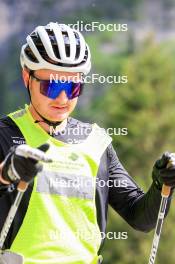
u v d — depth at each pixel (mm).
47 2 130125
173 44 125312
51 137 6891
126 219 7297
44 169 6711
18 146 6148
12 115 6949
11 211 6312
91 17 119938
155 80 65500
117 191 7203
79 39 6895
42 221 6609
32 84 6902
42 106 6867
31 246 6566
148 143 59969
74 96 6898
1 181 6328
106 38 119125
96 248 6793
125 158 58844
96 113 99562
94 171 6898
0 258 6523
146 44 72562
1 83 124188
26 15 133750
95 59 116188
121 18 128000
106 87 101625
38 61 6801
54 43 6801
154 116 62500
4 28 136250
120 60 114438
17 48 133375
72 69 6809
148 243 47750
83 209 6758
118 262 47781
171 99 64188
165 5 136875
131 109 63719
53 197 6680
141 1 134875
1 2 135625
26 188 6371
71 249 6645
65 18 122188
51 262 6566
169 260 47875
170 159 6641
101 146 7016
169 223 47250
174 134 61219
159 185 6840
